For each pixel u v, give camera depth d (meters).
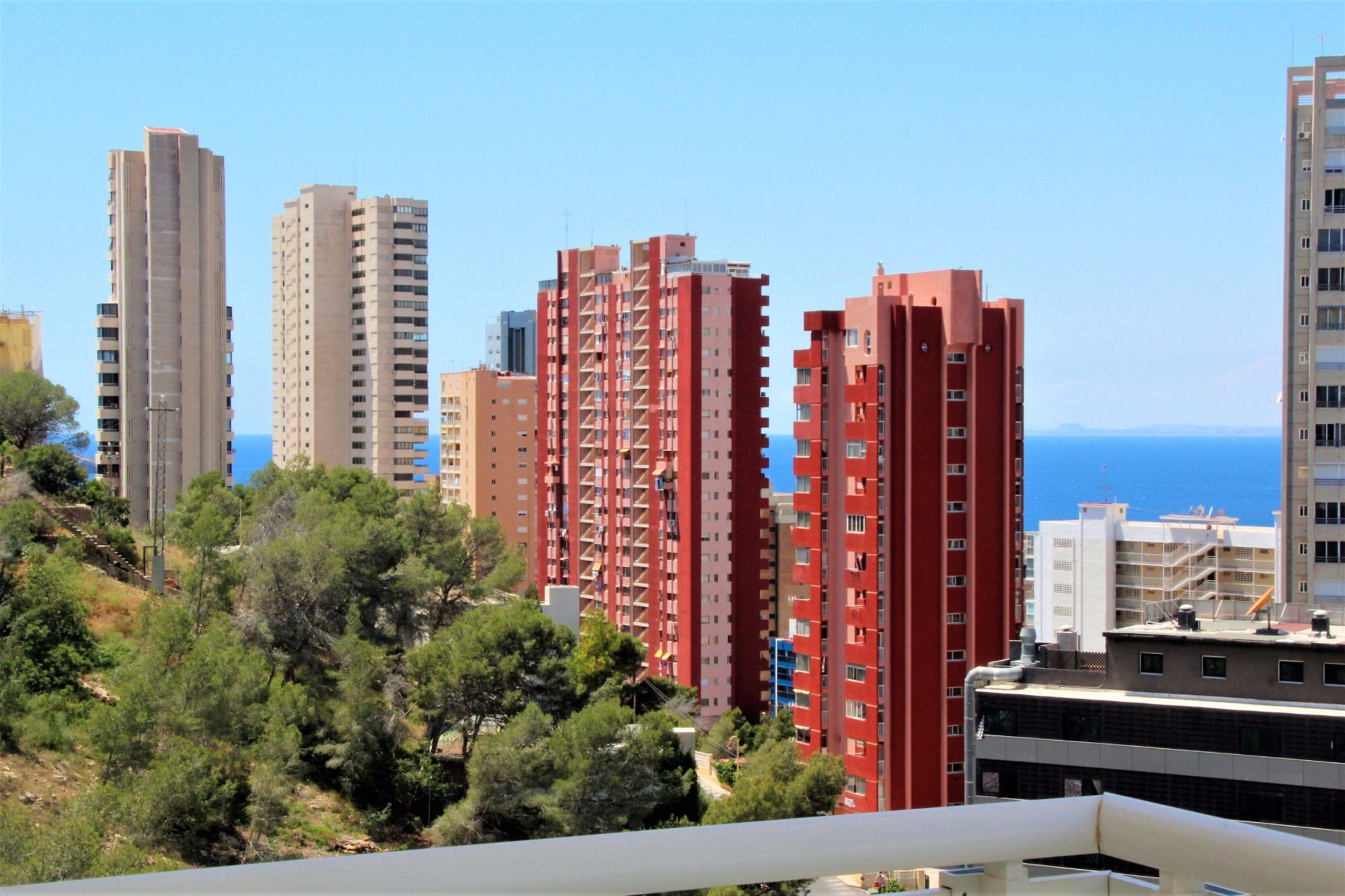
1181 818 10.94
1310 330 115.31
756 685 175.38
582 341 199.50
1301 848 10.30
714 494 173.62
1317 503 114.75
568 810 84.44
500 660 98.19
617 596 189.12
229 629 94.06
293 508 119.88
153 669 76.94
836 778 94.62
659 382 179.00
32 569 85.62
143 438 197.25
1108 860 50.56
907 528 122.69
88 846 56.34
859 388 124.25
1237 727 68.75
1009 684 76.56
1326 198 115.25
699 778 109.12
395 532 112.06
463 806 84.88
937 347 123.44
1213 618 80.94
